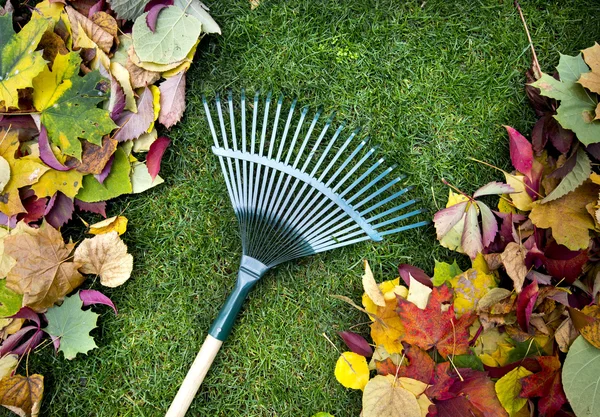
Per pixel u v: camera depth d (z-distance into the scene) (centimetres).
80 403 117
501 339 113
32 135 112
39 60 105
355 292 120
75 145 109
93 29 112
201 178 120
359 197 121
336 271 120
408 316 108
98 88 111
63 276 111
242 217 115
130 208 119
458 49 122
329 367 119
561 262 111
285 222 115
